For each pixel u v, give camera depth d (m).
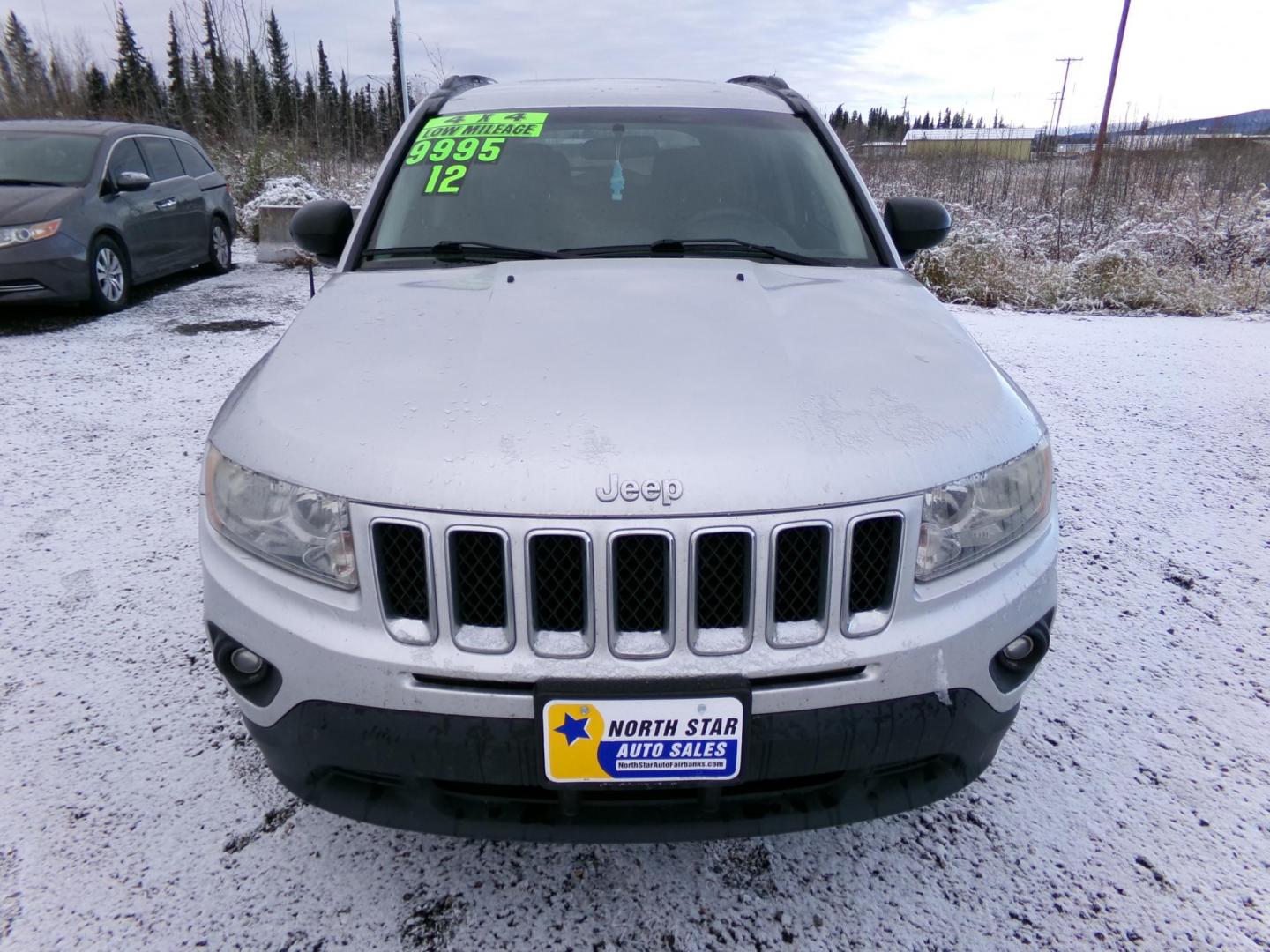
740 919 1.80
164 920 1.77
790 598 1.50
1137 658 2.71
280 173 13.31
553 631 1.48
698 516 1.42
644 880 1.89
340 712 1.53
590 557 1.42
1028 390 5.48
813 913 1.81
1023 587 1.68
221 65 15.73
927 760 1.66
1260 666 2.67
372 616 1.50
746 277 2.21
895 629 1.53
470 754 1.50
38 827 2.00
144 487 3.90
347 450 1.54
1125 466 4.26
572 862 1.94
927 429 1.61
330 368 1.79
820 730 1.52
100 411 4.88
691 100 3.00
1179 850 1.98
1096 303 8.46
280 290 8.62
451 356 1.78
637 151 2.73
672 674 1.46
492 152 2.71
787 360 1.76
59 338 6.48
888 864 1.94
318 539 1.53
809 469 1.48
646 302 2.02
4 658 2.62
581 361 1.73
